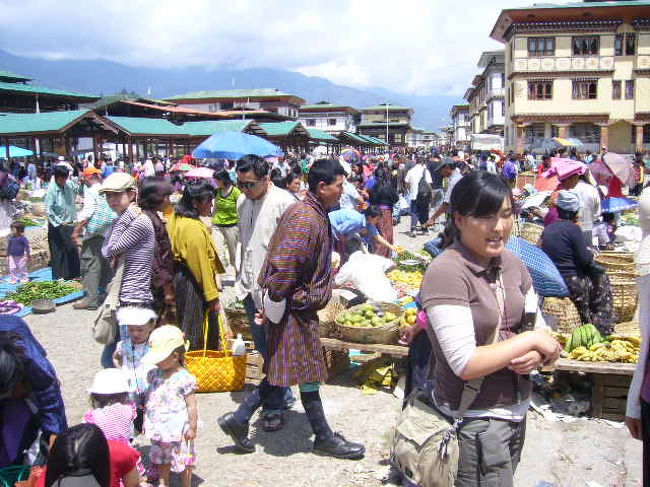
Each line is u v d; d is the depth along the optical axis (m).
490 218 2.46
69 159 33.16
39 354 3.30
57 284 10.32
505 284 2.61
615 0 51.09
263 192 5.39
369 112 120.81
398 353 5.70
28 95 47.94
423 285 2.60
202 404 5.61
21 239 11.27
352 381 6.27
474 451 2.58
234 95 88.38
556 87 48.91
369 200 16.97
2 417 3.26
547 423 5.18
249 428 5.20
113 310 5.20
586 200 8.45
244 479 4.35
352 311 6.29
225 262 12.19
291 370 4.39
